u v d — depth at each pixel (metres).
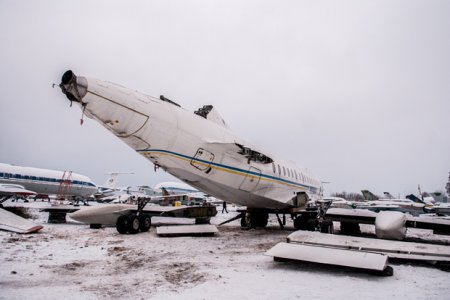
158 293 3.96
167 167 8.76
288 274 5.01
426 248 6.19
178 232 9.87
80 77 6.88
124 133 7.89
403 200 38.50
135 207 12.26
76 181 38.78
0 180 32.66
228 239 9.60
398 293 4.08
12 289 4.07
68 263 5.78
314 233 7.14
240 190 10.63
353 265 4.94
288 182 13.62
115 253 6.92
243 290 4.12
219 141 9.37
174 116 8.51
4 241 8.18
